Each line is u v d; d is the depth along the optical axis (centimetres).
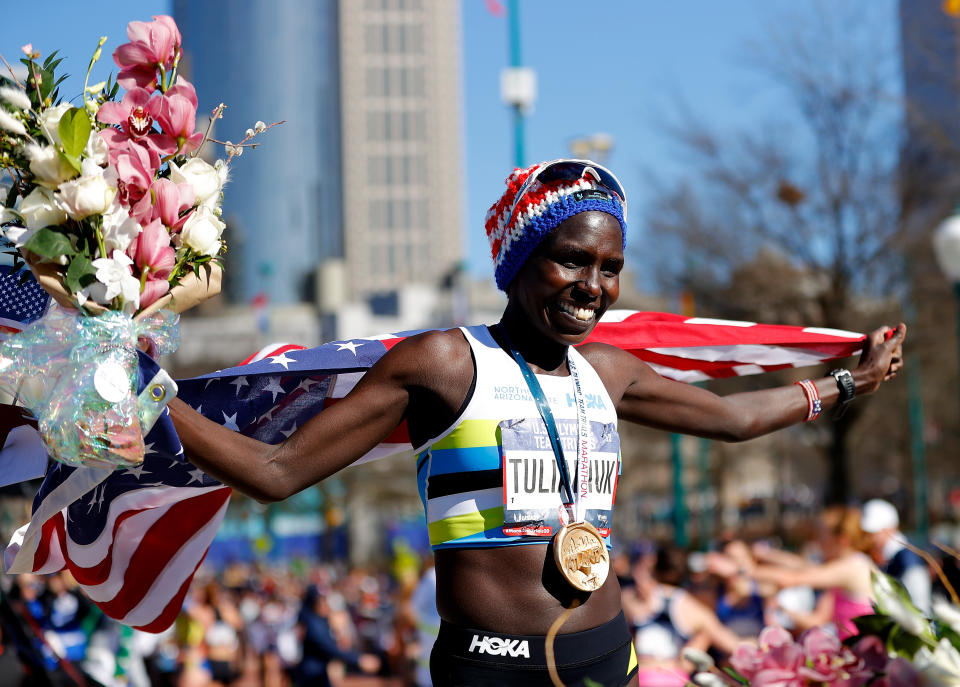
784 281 2847
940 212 2722
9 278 376
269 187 18775
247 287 16588
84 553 409
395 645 1410
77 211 302
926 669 317
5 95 316
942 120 2670
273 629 2141
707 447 3903
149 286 309
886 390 3338
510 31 2091
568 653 317
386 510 6062
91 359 292
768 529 4122
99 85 334
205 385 385
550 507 323
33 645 581
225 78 19425
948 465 4488
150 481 402
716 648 935
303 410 400
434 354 327
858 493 4188
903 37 2678
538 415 327
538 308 330
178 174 326
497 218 345
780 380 2477
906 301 2812
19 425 368
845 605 867
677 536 2834
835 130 2747
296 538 6334
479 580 318
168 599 438
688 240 2919
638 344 463
